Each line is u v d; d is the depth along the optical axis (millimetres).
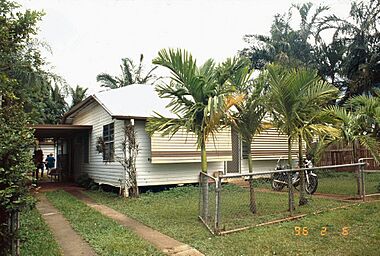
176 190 11141
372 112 8789
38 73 10102
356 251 4539
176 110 7227
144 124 11359
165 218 6988
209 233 5625
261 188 11219
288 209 7227
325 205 7879
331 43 21438
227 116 6844
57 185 15320
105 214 7715
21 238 3914
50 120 24234
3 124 3912
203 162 6848
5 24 5152
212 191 7629
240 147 13711
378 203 8016
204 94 6848
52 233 5969
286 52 22984
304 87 7180
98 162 13539
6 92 5012
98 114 13750
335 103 17797
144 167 11227
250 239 5168
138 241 5254
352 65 20031
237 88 7223
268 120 8094
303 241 5043
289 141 7500
